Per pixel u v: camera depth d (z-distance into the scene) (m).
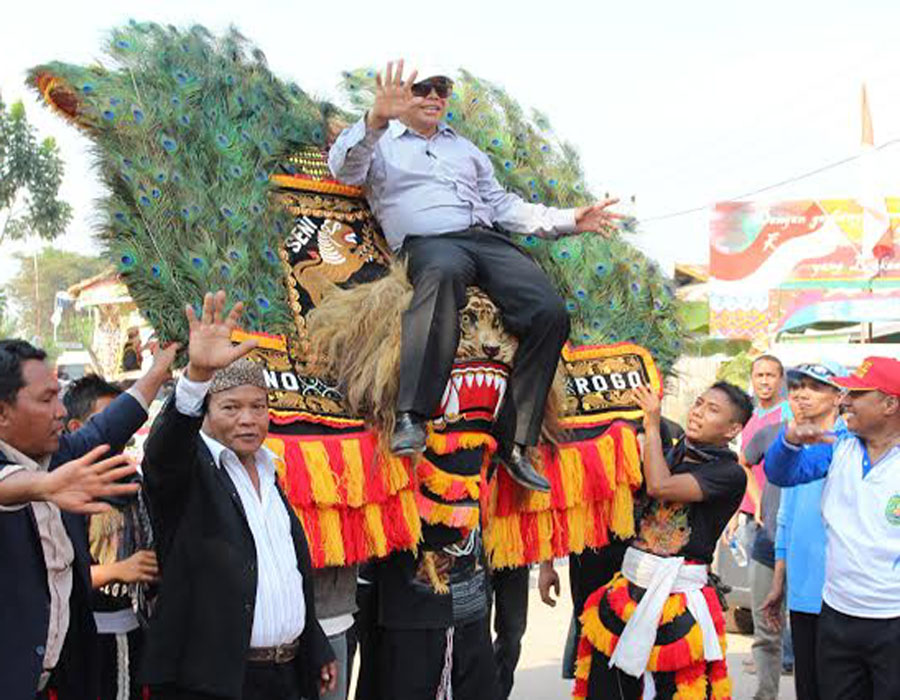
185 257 3.99
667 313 5.42
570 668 6.49
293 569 3.44
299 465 3.78
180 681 3.22
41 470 3.09
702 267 20.45
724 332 17.00
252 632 3.31
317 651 3.50
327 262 4.34
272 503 3.48
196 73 4.37
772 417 7.15
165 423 3.16
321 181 4.52
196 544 3.27
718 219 17.05
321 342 4.13
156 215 3.98
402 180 4.42
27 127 24.42
